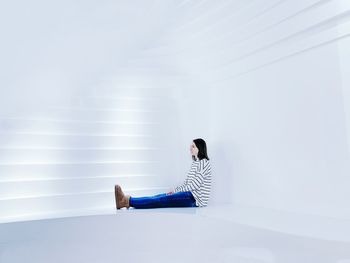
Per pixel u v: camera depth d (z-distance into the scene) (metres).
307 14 3.62
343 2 3.24
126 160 5.81
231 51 4.81
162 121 6.26
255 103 4.71
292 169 4.10
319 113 3.78
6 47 3.40
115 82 5.73
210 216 3.79
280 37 4.05
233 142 5.11
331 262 2.57
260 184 4.59
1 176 4.66
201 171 4.76
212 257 3.65
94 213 4.29
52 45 3.72
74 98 5.47
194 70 5.65
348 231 2.89
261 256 3.09
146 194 5.79
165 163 6.16
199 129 5.85
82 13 3.49
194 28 4.71
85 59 4.25
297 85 4.07
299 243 2.79
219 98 5.46
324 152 3.71
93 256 4.07
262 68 4.61
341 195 3.52
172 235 4.07
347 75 3.48
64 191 5.02
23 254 3.75
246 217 3.72
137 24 4.09
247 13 4.11
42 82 4.32
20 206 4.53
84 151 5.43
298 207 4.01
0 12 2.96
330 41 3.65
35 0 3.04
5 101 4.30
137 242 4.18
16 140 4.93
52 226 3.95
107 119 5.80
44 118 5.22
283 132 4.24
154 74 5.75
